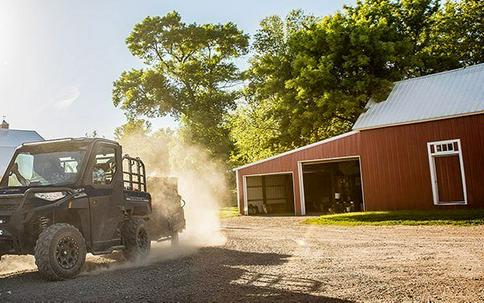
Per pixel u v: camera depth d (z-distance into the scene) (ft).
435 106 68.44
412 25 116.47
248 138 130.31
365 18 101.60
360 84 83.97
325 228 53.62
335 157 78.64
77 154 26.09
